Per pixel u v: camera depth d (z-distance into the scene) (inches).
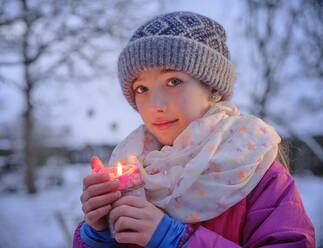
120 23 152.0
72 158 275.7
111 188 22.2
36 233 126.5
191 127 25.1
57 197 185.0
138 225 21.6
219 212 23.2
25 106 205.6
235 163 23.8
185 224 23.1
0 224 138.0
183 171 23.9
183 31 25.7
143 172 24.6
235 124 25.6
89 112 136.2
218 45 27.1
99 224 23.5
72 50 163.3
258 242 22.3
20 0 139.5
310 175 183.5
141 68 25.6
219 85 26.8
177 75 25.2
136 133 29.3
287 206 22.9
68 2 143.7
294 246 21.3
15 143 262.8
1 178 234.5
